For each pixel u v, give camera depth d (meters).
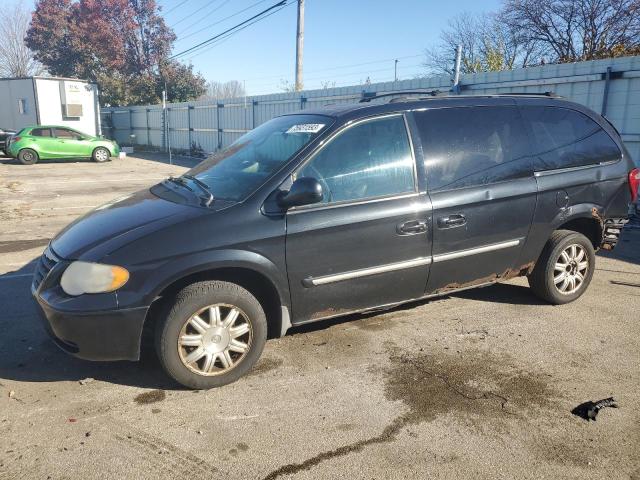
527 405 3.37
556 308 4.97
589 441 3.01
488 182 4.33
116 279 3.26
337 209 3.75
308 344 4.23
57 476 2.72
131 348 3.37
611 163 5.00
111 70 44.31
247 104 21.41
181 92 42.31
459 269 4.32
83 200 11.53
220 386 3.59
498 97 4.65
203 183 3.99
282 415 3.27
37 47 43.66
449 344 4.23
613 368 3.85
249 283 3.81
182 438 3.04
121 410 3.32
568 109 4.94
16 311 4.96
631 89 8.91
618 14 23.61
